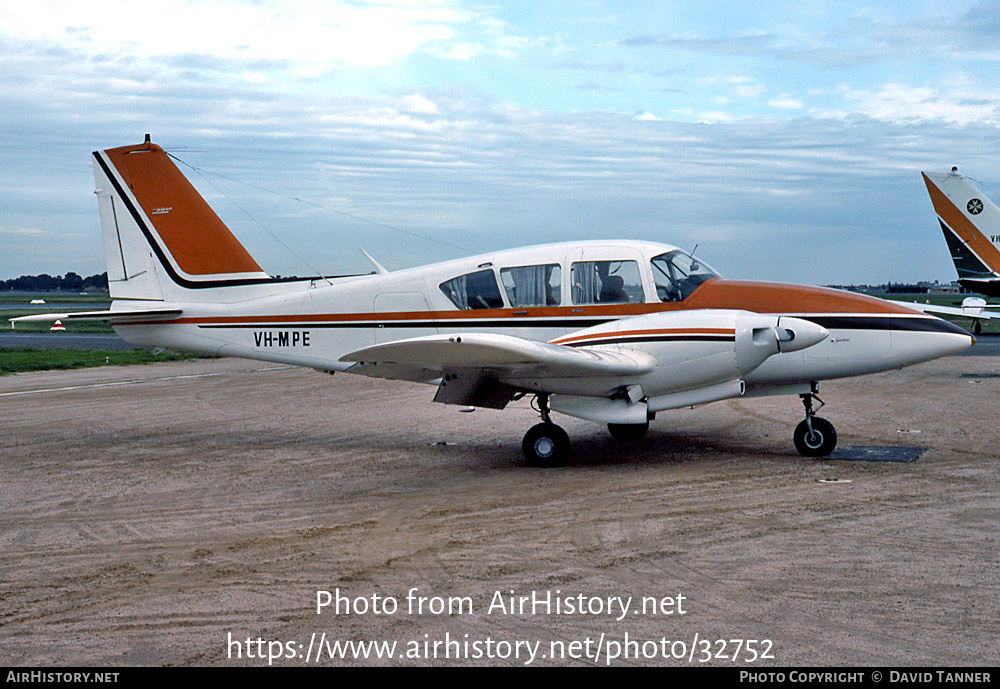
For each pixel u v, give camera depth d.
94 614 4.71
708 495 7.29
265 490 7.84
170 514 6.97
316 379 18.84
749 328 8.30
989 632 4.23
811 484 7.65
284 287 10.95
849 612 4.52
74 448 10.24
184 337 11.18
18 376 19.94
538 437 8.74
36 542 6.20
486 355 7.82
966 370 19.05
